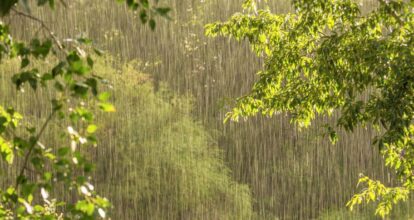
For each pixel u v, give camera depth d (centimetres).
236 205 3388
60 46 438
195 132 3616
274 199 3562
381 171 3597
